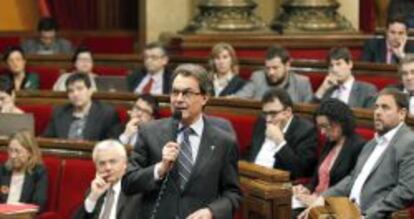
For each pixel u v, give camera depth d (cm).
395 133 1200
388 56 1898
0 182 1392
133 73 1966
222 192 1021
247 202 1213
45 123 1752
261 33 2269
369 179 1205
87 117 1666
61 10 2612
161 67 1922
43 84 2152
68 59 2198
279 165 1386
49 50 2394
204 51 2241
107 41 2616
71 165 1391
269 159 1404
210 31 2259
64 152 1421
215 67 1803
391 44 1872
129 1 2647
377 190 1194
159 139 1018
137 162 1021
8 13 2627
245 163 1243
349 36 2278
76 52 2033
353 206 1005
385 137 1205
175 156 980
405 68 1490
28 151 1385
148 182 995
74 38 2597
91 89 1700
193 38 2238
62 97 1784
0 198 1388
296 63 1905
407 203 1158
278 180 1187
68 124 1672
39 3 2611
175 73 1009
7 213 961
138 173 1003
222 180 1019
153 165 1007
